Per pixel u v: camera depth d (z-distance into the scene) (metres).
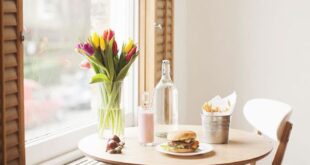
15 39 1.67
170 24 2.75
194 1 3.04
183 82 3.04
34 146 1.99
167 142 1.79
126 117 2.62
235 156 1.70
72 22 2.33
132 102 2.69
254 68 2.97
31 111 2.10
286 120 1.86
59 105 2.28
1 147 1.63
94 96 2.52
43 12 2.14
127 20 2.64
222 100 1.97
